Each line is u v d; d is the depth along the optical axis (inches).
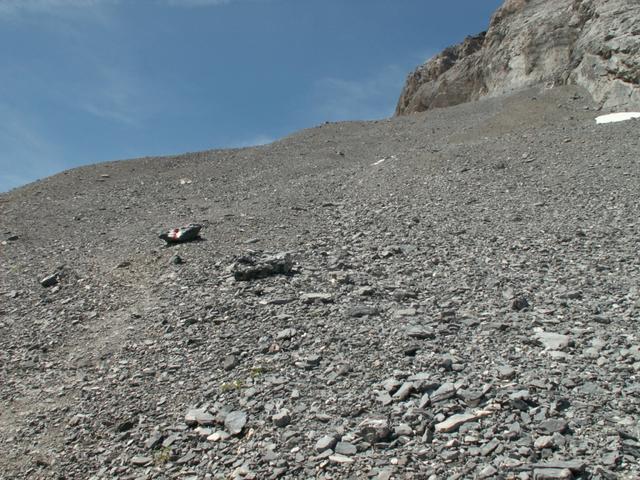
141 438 335.9
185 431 334.3
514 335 407.5
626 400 310.3
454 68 3152.1
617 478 251.0
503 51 2549.2
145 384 396.2
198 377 393.7
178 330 473.1
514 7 2910.9
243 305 501.4
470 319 439.2
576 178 923.4
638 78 1525.6
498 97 2236.7
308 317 463.2
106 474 309.7
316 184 1173.1
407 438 296.7
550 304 462.9
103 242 864.3
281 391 357.1
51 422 371.9
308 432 313.0
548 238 650.2
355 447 294.0
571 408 307.6
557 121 1546.5
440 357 374.3
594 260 561.6
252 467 291.3
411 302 485.1
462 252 626.8
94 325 530.0
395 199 933.8
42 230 1002.7
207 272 613.9
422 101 3179.1
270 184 1299.2
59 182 1508.4
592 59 1754.4
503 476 258.5
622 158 999.0
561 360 364.2
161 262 682.2
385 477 268.4
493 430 292.4
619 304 451.2
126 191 1344.7
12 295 645.3
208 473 294.8
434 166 1154.0
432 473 267.6
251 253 607.8
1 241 929.5
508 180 968.9
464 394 326.0
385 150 1673.2
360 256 634.2
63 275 690.2
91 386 409.1
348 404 333.7
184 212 1041.5
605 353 369.1
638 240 609.0
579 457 267.4
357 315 457.4
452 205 852.6
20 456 341.4
